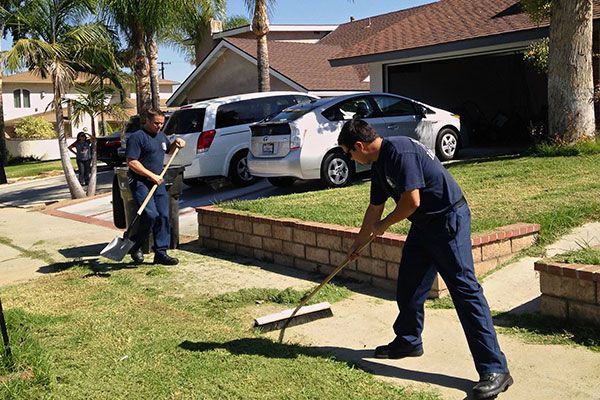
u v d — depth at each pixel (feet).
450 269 12.89
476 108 58.65
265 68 54.34
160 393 13.30
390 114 37.93
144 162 24.66
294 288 20.65
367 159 13.35
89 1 51.19
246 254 25.64
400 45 50.70
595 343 14.21
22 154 117.80
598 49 42.01
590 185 25.52
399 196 13.20
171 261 25.02
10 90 147.74
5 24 50.90
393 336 16.03
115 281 22.97
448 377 13.48
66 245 31.60
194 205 38.68
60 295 21.56
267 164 35.40
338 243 21.25
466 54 48.21
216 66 72.90
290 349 15.37
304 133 34.45
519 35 42.06
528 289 17.89
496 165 33.58
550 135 36.52
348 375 13.75
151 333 16.98
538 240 20.70
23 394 13.19
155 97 77.51
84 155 63.62
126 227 27.32
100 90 55.36
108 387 13.67
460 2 55.01
